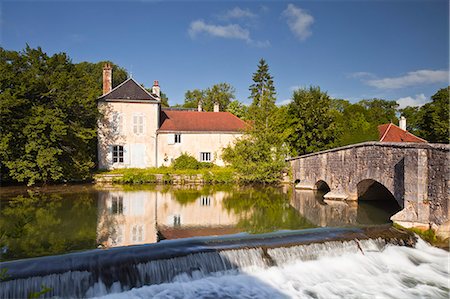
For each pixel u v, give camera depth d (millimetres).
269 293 8516
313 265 10008
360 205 18266
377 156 16047
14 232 3705
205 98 73125
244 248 9812
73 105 26125
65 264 8086
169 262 8836
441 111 37406
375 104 72250
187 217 14930
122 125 32438
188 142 33969
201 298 8047
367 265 10281
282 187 26281
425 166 12711
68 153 26469
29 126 22766
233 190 24391
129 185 26594
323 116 31359
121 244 10492
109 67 34062
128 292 8125
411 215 12930
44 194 21047
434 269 10305
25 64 25328
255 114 29375
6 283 7172
